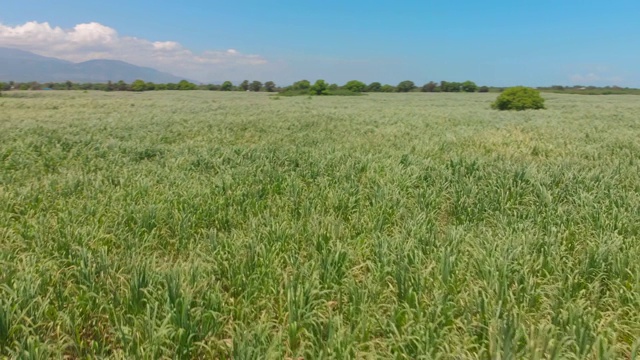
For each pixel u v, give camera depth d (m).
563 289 4.02
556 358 3.01
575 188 7.56
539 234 5.29
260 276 4.31
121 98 50.19
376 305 3.92
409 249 4.80
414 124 21.38
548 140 15.05
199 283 4.12
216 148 12.28
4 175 8.63
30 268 4.35
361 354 3.23
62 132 15.82
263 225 5.88
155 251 5.44
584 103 45.66
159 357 3.26
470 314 3.69
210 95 68.25
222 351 3.48
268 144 14.26
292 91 78.75
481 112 31.11
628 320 3.73
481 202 6.89
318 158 10.45
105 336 3.65
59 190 7.55
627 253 4.65
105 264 4.41
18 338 3.53
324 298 4.20
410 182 8.38
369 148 13.24
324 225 5.79
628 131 17.88
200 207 6.61
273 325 3.87
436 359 3.07
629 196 6.77
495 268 4.23
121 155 11.40
